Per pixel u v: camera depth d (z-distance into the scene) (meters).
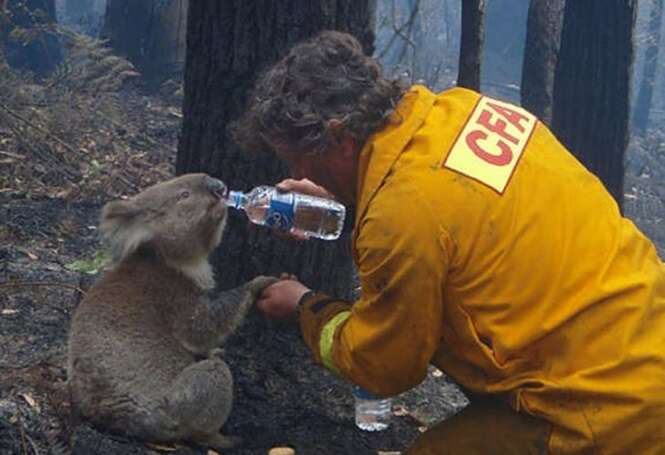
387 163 3.59
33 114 10.27
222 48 5.66
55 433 4.45
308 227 4.56
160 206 4.84
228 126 5.12
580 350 3.55
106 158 10.21
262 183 5.70
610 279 3.58
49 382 4.75
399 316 3.62
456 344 3.74
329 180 3.83
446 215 3.50
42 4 15.56
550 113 10.62
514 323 3.57
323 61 3.66
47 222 8.05
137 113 12.83
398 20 22.06
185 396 4.55
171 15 14.41
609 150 8.77
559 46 9.53
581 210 3.64
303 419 5.23
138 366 4.57
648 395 3.49
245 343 5.73
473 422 3.84
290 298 4.31
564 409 3.58
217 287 5.82
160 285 4.80
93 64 12.58
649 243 3.81
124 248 4.84
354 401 5.47
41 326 5.70
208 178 4.96
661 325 3.61
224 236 5.77
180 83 14.36
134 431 4.54
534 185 3.61
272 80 3.76
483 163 3.59
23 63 15.37
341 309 4.15
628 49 8.65
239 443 4.87
